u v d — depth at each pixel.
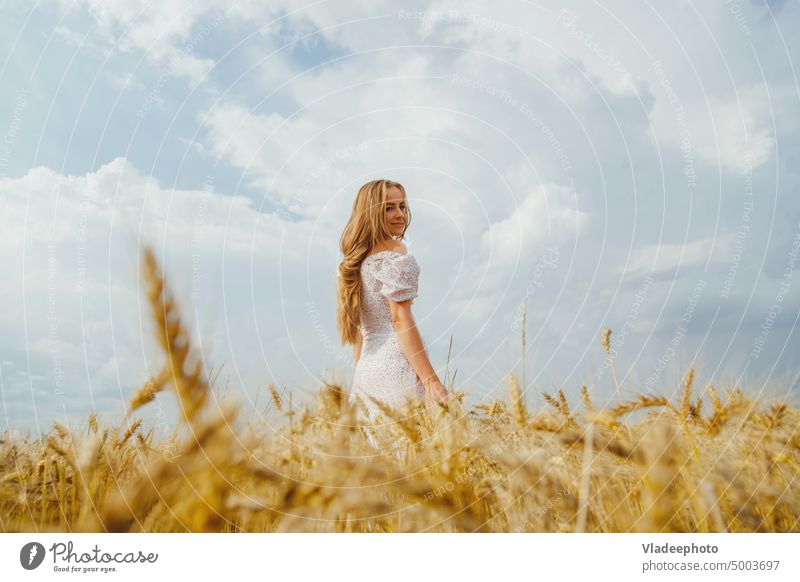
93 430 0.73
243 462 0.54
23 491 0.77
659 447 0.90
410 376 3.28
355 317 3.73
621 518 0.97
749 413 1.23
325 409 1.04
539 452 1.11
